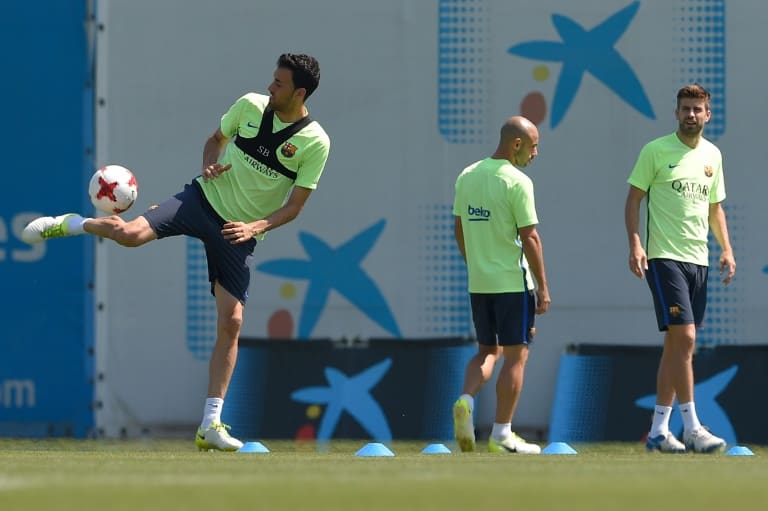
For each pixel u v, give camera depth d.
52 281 31.03
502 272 25.81
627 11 31.45
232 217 24.09
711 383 31.08
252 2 31.28
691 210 26.11
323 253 31.36
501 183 25.75
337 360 31.06
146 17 31.17
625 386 31.03
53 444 29.34
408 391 30.95
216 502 11.30
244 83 31.27
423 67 31.33
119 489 12.56
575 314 31.38
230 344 24.33
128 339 31.16
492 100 31.34
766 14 31.50
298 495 11.97
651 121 31.48
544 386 31.33
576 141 31.44
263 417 30.80
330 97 31.28
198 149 31.23
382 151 31.31
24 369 30.94
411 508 10.87
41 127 31.03
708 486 13.21
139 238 23.53
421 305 31.30
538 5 31.42
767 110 31.48
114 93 31.09
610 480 14.05
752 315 31.45
